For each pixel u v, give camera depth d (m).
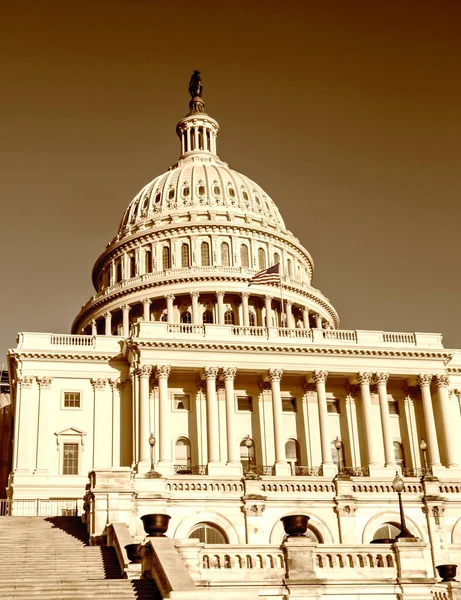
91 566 28.45
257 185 107.12
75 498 58.00
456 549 48.12
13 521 37.69
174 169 107.94
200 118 114.31
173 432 63.62
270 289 90.31
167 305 88.31
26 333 65.25
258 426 64.75
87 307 92.25
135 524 35.56
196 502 47.06
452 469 63.59
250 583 25.12
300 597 25.12
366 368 66.12
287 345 64.69
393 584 26.08
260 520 47.50
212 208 97.50
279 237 98.12
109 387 64.44
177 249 94.31
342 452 65.81
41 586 24.58
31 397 62.53
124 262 96.19
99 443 62.47
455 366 69.50
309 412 65.88
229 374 63.53
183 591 20.59
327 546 26.64
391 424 67.50
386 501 49.31
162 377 62.53
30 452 60.78
